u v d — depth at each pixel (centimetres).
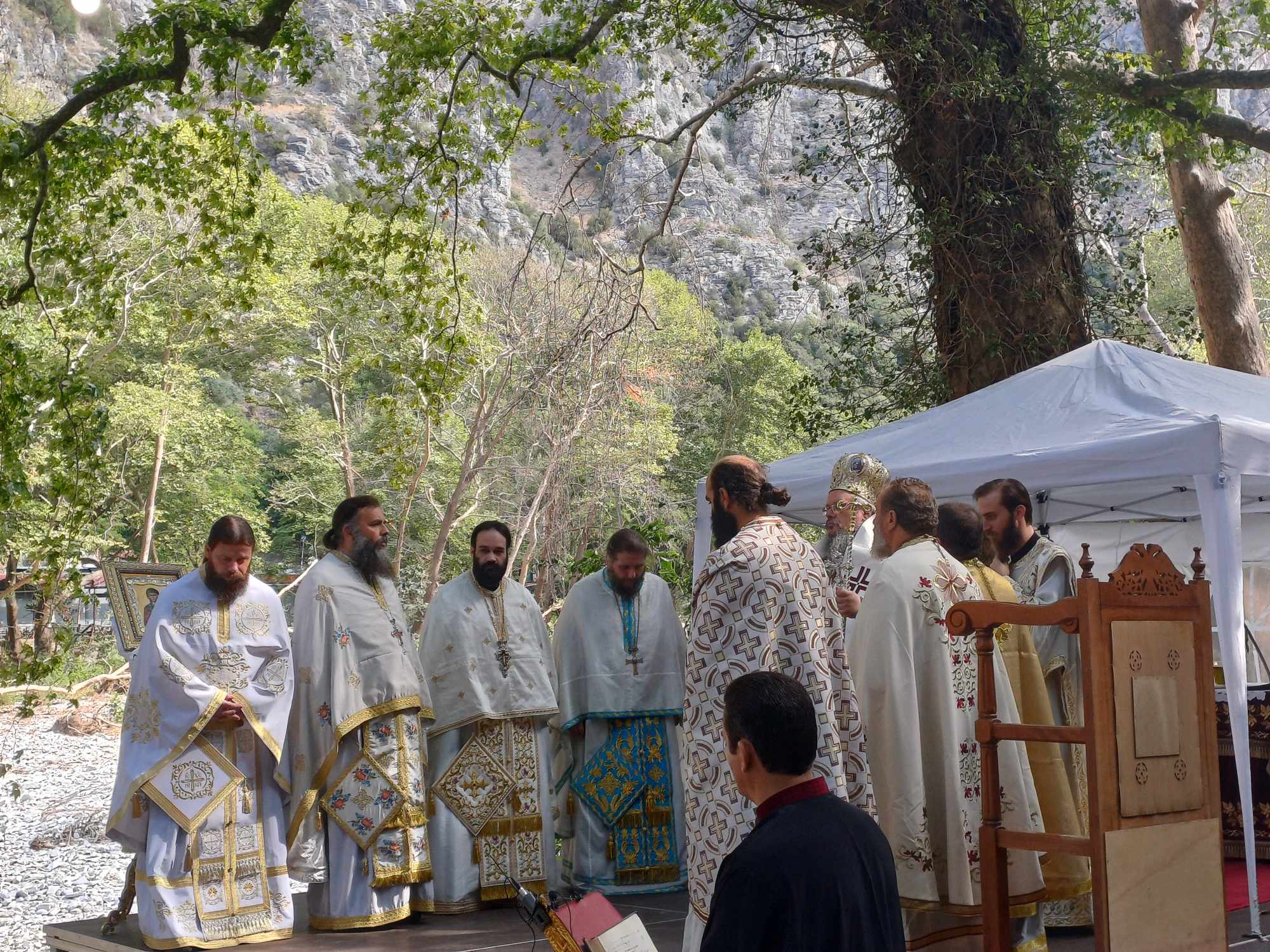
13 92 2662
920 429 664
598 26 1002
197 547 3753
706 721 374
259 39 855
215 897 487
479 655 563
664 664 596
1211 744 349
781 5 1051
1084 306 976
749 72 1126
